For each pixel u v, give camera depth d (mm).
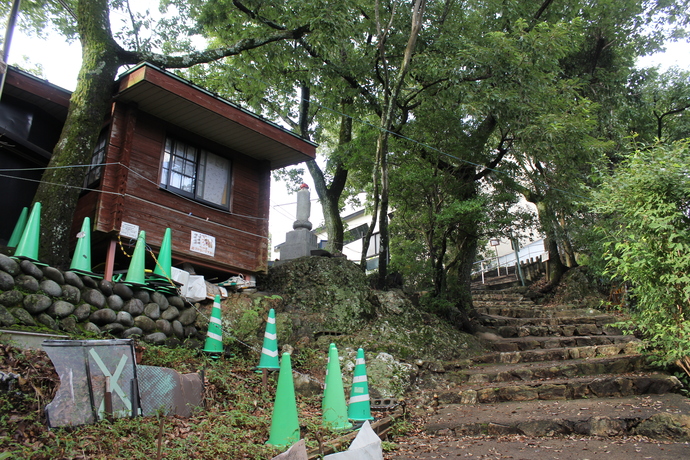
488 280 21172
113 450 4125
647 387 6707
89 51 8352
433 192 12133
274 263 12812
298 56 12000
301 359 8539
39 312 5883
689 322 6371
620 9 14188
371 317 10766
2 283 5621
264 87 13367
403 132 12242
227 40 12789
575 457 4996
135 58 8820
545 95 11094
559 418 6012
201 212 9570
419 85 12562
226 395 6258
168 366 6375
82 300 6555
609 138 14922
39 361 4938
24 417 4148
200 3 11977
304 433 5445
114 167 8281
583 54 15258
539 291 17203
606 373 7703
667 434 5477
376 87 12758
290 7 10484
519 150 12367
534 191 15758
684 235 6379
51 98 8602
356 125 15445
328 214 15688
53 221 7391
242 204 10414
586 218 15148
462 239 13125
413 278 13938
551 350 9484
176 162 9367
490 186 13484
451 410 7211
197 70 13836
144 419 4871
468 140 12055
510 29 12742
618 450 5113
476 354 10648
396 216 13953
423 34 11680
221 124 9359
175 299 7941
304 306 10258
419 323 11094
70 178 7672
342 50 12352
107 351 4871
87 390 4605
